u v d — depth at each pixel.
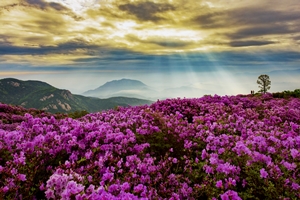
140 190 5.29
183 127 10.05
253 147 7.44
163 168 6.77
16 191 4.95
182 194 5.82
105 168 6.39
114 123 10.37
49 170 6.44
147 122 10.77
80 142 7.78
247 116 12.66
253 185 5.86
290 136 8.55
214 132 9.66
